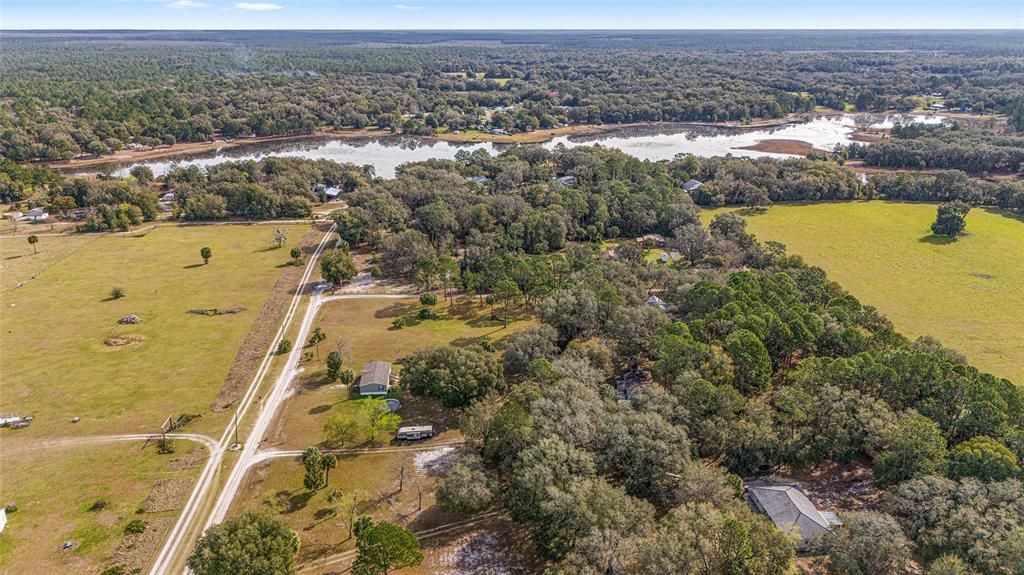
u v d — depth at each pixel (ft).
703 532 175.52
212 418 277.64
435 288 431.84
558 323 330.13
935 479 197.98
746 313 312.50
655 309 325.01
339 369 309.63
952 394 242.37
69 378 307.99
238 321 375.45
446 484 209.15
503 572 195.31
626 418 230.27
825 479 237.66
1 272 441.68
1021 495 188.24
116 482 235.61
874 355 272.51
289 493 230.27
